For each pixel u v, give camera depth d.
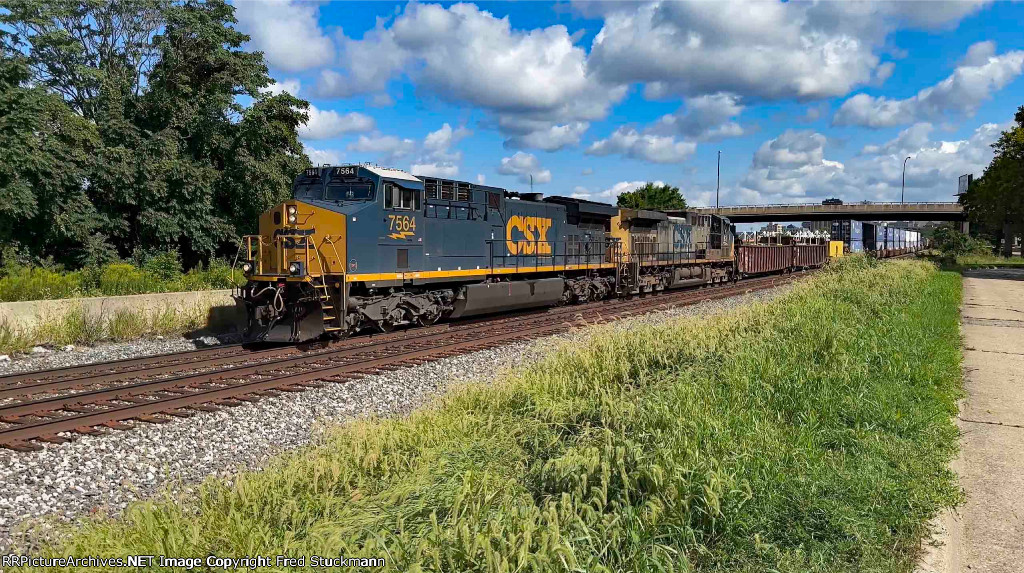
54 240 22.64
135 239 25.12
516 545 3.91
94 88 27.73
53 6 26.53
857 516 4.80
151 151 23.78
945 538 4.72
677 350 9.56
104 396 9.08
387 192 14.31
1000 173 45.72
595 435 6.12
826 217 75.31
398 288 15.14
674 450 5.36
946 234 65.94
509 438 6.50
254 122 25.27
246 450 7.24
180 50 26.17
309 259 13.59
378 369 11.00
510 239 18.56
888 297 17.19
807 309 13.45
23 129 19.59
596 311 19.52
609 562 4.07
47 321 13.80
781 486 5.17
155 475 6.46
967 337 14.36
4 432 7.20
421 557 3.87
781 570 4.15
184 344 14.16
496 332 15.09
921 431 6.86
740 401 7.21
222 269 20.83
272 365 11.12
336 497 5.11
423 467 5.51
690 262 29.17
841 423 6.93
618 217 24.75
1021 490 5.65
